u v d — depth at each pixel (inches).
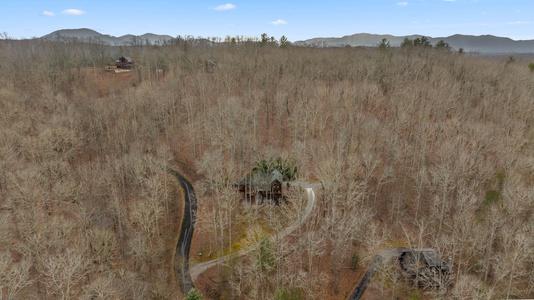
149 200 2731.3
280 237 2395.4
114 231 2529.5
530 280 1927.9
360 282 2185.0
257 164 3137.3
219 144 3494.1
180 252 2519.7
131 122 3917.3
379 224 2684.5
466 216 2172.7
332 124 3823.8
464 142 2997.0
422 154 2920.8
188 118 4084.6
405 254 2252.7
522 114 3607.3
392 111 3959.2
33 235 2038.6
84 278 1964.8
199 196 3179.1
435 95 3855.8
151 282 2150.6
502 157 2792.8
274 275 2095.2
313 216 2588.6
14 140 3102.9
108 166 3021.7
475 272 2128.4
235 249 2488.9
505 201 2257.6
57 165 2785.4
